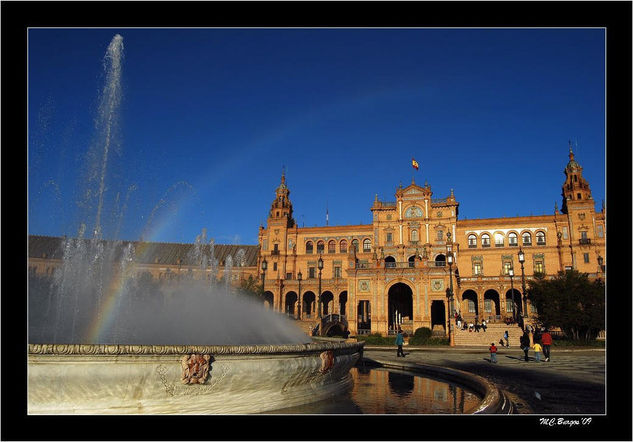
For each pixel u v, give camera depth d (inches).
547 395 565.9
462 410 441.4
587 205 2999.5
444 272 2465.6
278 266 3555.6
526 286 2743.6
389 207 3277.6
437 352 1529.3
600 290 1887.3
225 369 376.2
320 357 468.4
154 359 344.8
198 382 357.7
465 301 2999.5
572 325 1916.8
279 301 3272.6
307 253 3572.8
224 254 3673.7
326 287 3211.1
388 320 2593.5
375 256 2677.2
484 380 566.9
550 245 3026.6
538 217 3100.4
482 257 3139.8
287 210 3708.2
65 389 318.0
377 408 446.9
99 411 325.4
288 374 421.4
